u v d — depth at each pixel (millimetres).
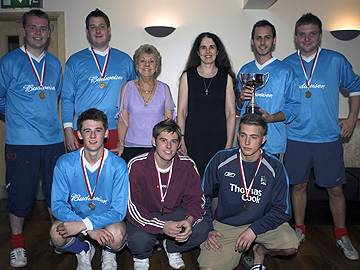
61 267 2674
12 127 2701
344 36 4234
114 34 4289
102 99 2908
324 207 3625
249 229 2262
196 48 2871
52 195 2369
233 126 2832
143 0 4258
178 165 2430
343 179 2951
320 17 4277
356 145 4152
